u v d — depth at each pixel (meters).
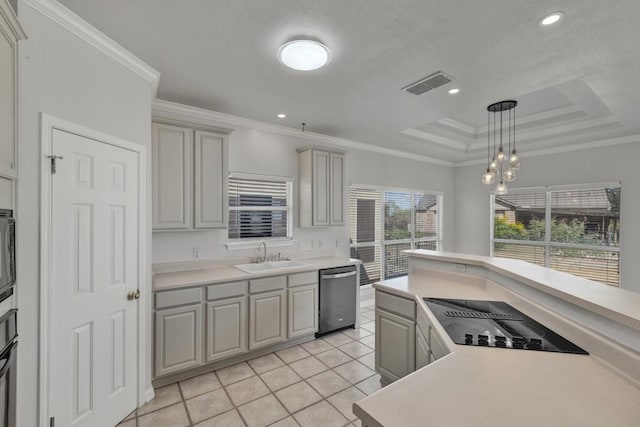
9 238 1.34
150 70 2.27
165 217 2.71
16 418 1.42
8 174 1.34
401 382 1.04
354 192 4.73
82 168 1.78
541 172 4.93
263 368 2.82
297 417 2.13
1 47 1.27
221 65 2.30
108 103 1.95
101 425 1.90
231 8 1.67
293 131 3.91
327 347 3.27
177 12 1.70
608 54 2.10
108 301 1.96
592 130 3.90
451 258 2.68
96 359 1.88
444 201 6.08
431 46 2.04
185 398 2.34
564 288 1.54
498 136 4.65
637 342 1.09
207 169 2.96
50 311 1.60
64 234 1.67
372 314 4.36
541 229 4.96
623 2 1.59
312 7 1.67
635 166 4.05
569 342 1.38
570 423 0.83
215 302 2.73
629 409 0.90
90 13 1.69
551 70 2.35
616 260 4.20
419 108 3.18
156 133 2.68
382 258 5.06
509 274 2.02
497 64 2.26
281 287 3.15
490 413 0.87
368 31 1.88
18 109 1.45
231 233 3.49
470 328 1.56
